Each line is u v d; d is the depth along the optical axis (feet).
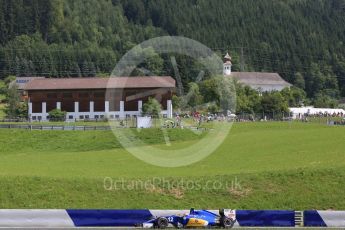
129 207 223.51
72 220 193.06
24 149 415.23
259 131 427.33
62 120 616.39
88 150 395.34
